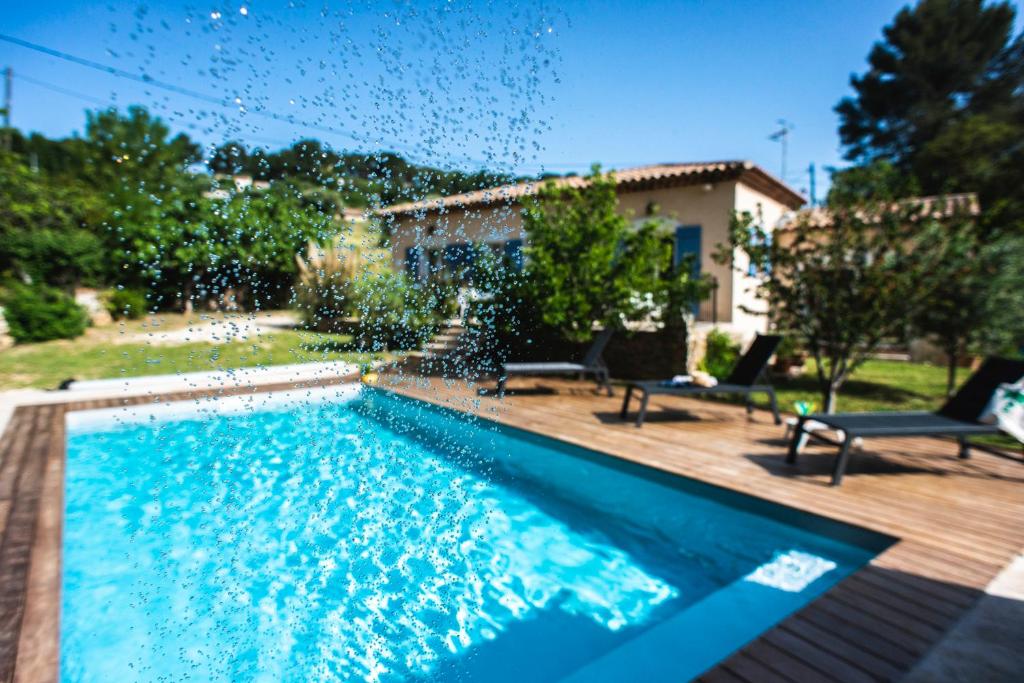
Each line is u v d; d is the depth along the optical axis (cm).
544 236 859
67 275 1225
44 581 271
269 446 510
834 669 206
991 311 675
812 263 618
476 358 813
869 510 358
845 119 3047
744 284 1137
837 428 419
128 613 286
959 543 312
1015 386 416
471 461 495
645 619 293
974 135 2244
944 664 209
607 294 861
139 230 806
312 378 742
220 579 312
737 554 362
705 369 909
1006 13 2653
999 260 680
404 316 759
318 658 254
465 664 256
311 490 411
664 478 441
